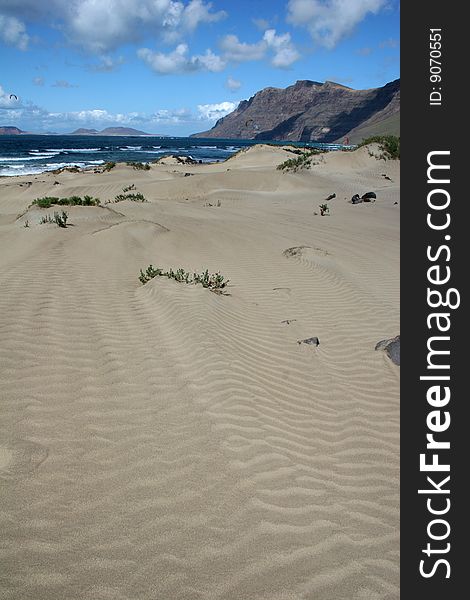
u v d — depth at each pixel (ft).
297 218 60.29
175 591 9.66
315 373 20.76
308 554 10.97
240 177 106.63
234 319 25.40
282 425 16.42
